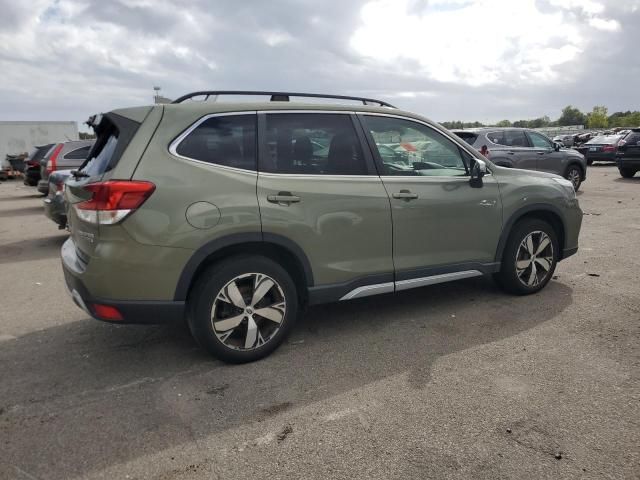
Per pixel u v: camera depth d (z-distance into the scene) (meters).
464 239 4.49
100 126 3.82
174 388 3.32
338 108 4.02
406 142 4.31
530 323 4.32
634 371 3.42
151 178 3.22
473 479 2.39
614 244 7.31
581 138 37.22
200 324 3.45
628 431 2.74
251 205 3.46
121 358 3.79
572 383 3.27
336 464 2.52
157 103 3.56
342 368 3.56
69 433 2.82
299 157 3.77
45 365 3.69
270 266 3.60
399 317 4.54
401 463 2.52
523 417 2.90
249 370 3.55
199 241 3.32
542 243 5.01
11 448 2.68
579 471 2.43
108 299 3.24
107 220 3.15
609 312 4.54
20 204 15.68
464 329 4.23
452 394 3.17
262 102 3.76
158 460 2.57
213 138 3.50
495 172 4.77
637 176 18.12
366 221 3.93
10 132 29.28
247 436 2.77
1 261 7.36
